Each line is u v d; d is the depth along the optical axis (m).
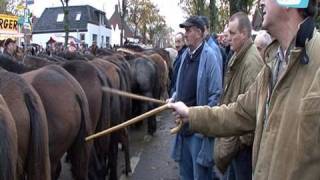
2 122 3.28
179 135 5.25
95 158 6.14
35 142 3.97
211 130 2.84
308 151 2.03
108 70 7.09
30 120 3.97
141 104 10.71
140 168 8.29
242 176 4.35
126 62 9.78
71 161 5.23
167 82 15.27
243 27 4.40
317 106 2.00
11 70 5.58
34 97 4.04
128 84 8.04
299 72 2.10
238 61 4.41
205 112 2.86
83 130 5.14
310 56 2.09
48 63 6.80
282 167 2.10
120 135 7.62
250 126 2.77
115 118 6.77
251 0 14.36
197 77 5.09
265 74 2.38
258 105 2.44
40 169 4.00
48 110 4.69
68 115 4.85
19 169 3.88
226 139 4.27
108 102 6.09
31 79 4.80
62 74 5.15
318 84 2.03
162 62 13.58
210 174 5.09
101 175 6.32
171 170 8.16
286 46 2.26
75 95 5.03
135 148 9.88
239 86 4.36
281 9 2.22
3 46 12.23
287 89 2.13
